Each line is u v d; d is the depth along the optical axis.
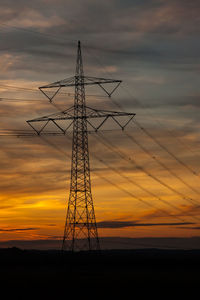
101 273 90.81
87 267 97.56
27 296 57.34
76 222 81.81
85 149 81.50
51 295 58.22
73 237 82.88
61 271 93.62
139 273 93.25
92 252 84.69
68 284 69.25
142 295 58.47
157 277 82.38
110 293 59.97
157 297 56.94
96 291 61.75
